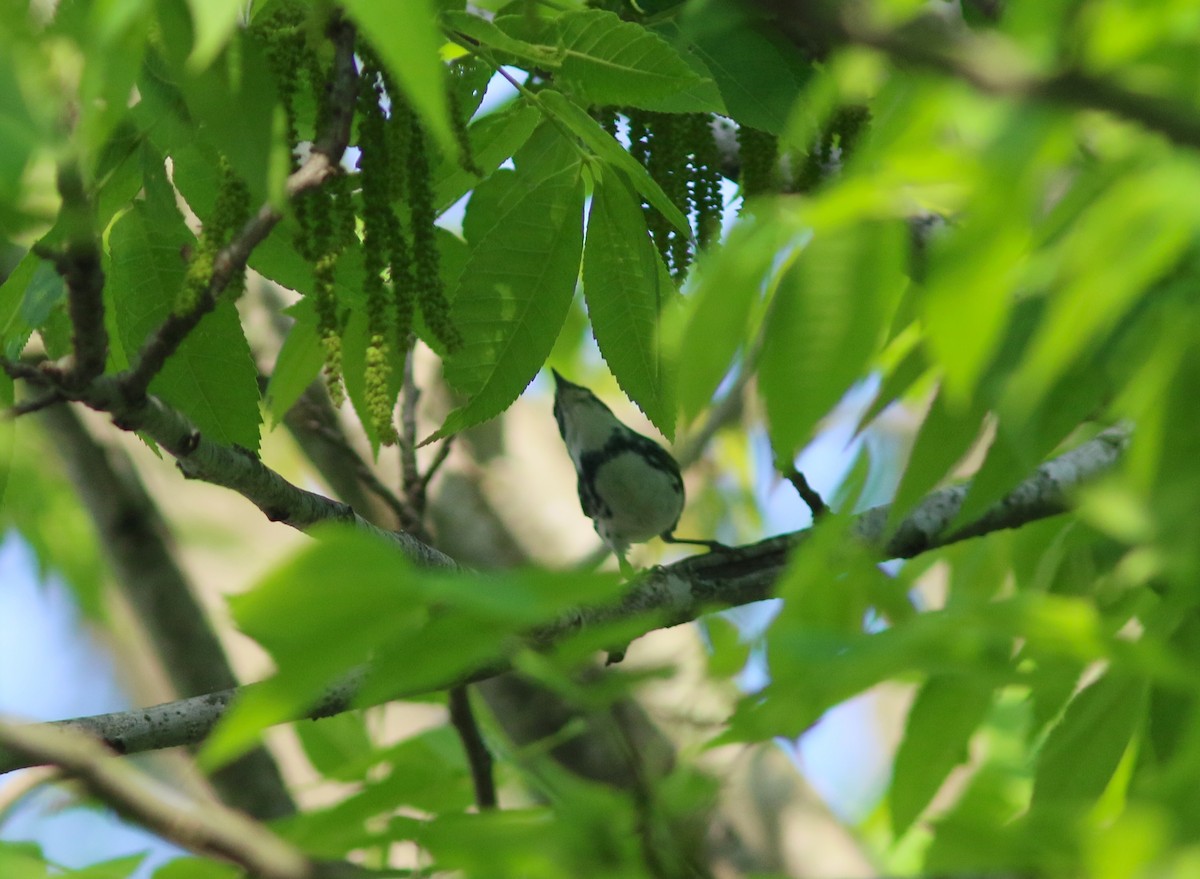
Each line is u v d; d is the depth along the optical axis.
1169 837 3.77
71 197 4.57
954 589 9.03
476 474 11.10
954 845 4.22
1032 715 6.85
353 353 7.62
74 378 5.51
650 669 3.82
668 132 7.21
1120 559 7.51
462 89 6.83
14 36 4.16
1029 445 5.04
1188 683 3.96
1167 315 4.86
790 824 9.12
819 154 7.11
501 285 6.86
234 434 6.50
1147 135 3.45
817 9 2.94
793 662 4.10
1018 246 3.51
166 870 5.04
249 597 2.92
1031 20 3.38
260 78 4.46
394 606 3.00
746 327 4.11
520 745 8.94
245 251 5.58
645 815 4.50
